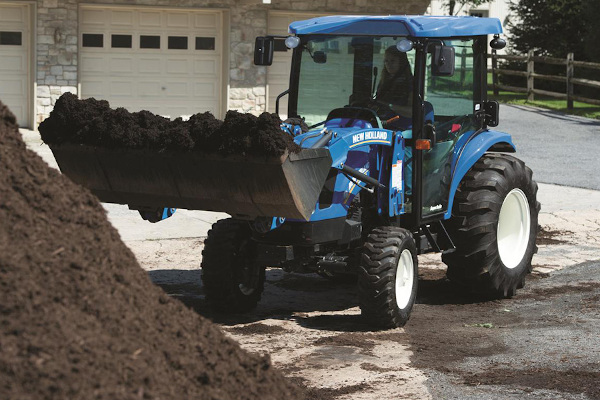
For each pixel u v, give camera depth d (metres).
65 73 25.80
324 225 9.46
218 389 5.08
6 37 25.47
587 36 32.72
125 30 26.73
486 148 10.99
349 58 10.24
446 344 8.99
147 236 14.48
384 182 9.91
